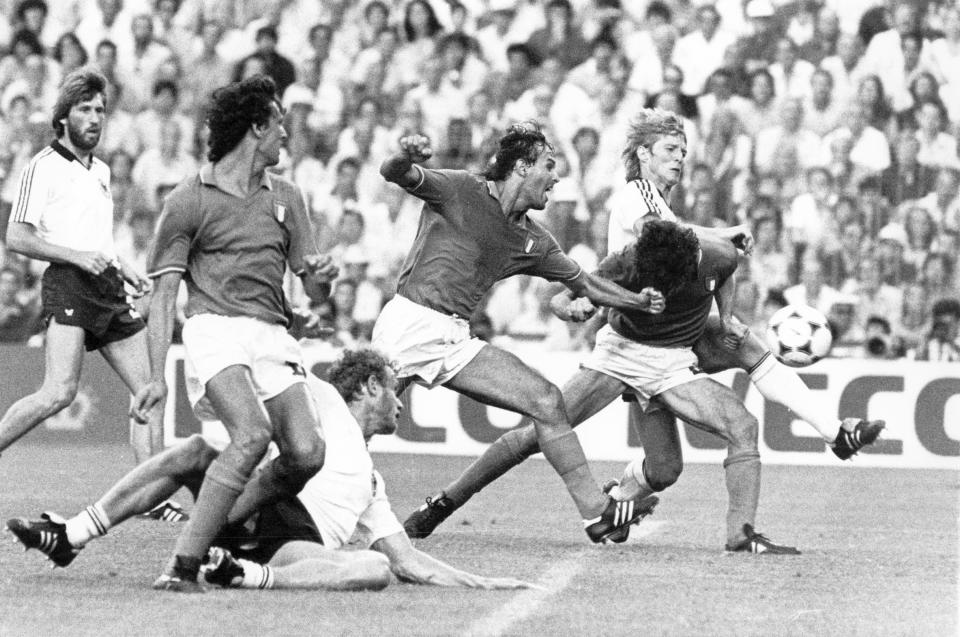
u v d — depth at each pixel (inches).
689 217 1990.7
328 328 774.5
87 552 849.5
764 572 837.2
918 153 2046.0
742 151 2068.2
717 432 951.6
